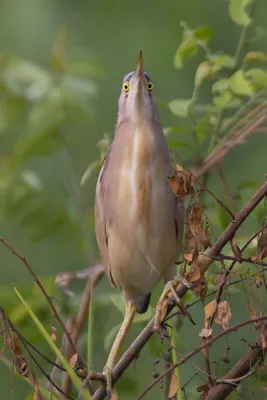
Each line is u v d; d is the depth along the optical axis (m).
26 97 8.66
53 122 8.56
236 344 8.91
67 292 7.41
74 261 10.45
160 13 11.91
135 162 7.08
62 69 8.73
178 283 5.91
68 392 6.83
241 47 7.42
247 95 7.22
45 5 11.94
